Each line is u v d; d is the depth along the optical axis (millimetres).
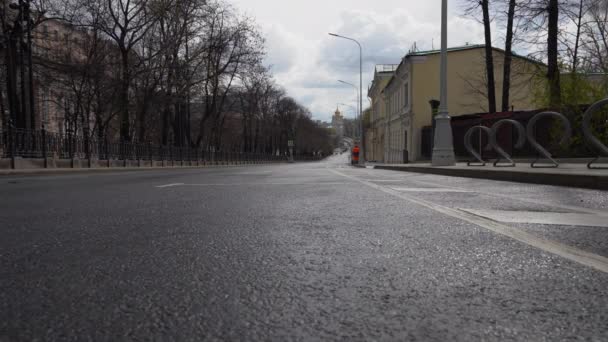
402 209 4844
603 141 14828
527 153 19781
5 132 15266
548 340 1467
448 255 2660
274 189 7820
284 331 1554
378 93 71438
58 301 1872
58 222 4055
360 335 1515
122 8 30891
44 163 17375
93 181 11406
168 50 32906
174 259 2609
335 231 3508
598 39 21062
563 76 17844
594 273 2250
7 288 2051
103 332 1552
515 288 2016
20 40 20109
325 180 10844
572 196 6105
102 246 2980
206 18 34812
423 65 37969
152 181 11023
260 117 83250
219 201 5820
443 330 1553
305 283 2117
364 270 2342
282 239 3197
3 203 5738
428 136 36906
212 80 41031
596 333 1521
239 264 2484
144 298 1908
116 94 32469
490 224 3779
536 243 2982
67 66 30031
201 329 1573
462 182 9711
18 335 1524
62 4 29141
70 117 35750
